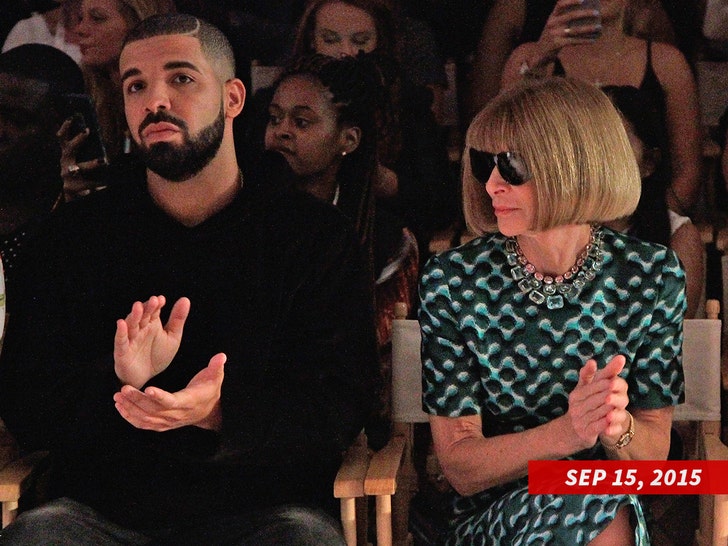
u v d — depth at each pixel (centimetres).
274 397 356
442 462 354
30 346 373
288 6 535
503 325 351
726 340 507
